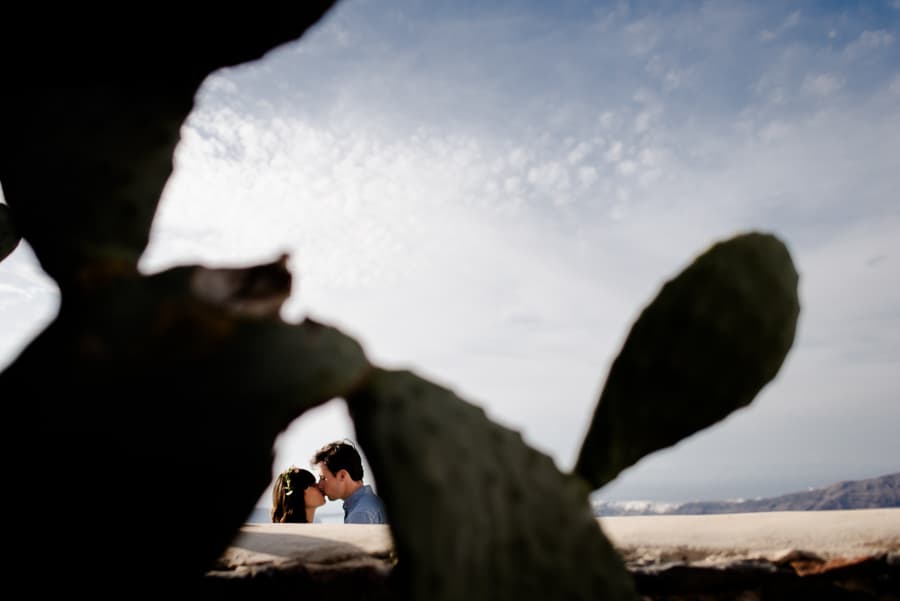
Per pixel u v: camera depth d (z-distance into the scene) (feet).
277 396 1.51
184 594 1.58
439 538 1.54
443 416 1.71
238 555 2.95
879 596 2.82
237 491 1.51
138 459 1.43
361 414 1.66
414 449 1.59
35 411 1.44
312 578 2.77
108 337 1.49
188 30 1.77
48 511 1.43
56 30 1.69
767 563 2.91
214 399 1.47
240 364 1.50
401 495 1.56
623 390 2.21
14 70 1.77
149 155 1.89
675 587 2.80
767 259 2.20
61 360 1.48
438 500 1.56
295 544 3.07
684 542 3.07
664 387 2.18
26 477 1.43
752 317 2.15
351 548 3.01
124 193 1.84
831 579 2.84
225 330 1.52
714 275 2.17
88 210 1.79
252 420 1.49
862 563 2.86
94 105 1.83
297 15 1.84
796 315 2.26
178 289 1.55
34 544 1.44
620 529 3.27
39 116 1.80
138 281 1.59
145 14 1.70
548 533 1.78
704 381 2.17
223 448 1.47
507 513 1.72
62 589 1.47
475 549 1.63
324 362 1.56
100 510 1.44
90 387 1.44
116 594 1.49
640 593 2.80
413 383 1.74
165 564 1.51
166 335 1.49
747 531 3.20
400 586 1.61
